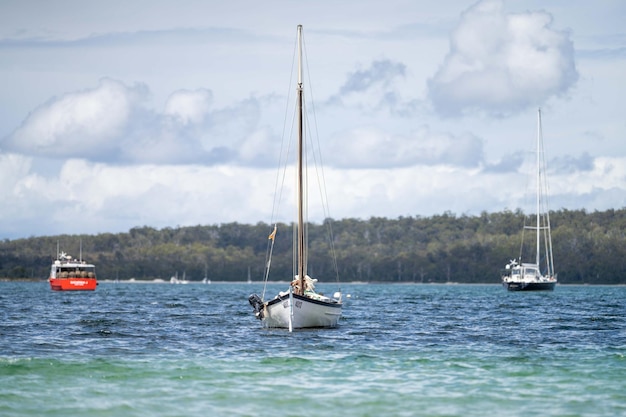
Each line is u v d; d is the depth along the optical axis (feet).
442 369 251.39
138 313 534.78
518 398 208.95
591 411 195.83
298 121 388.98
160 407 199.11
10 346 307.17
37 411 194.90
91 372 243.60
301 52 391.04
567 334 366.84
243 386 223.30
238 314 523.70
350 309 612.70
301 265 379.76
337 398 208.13
